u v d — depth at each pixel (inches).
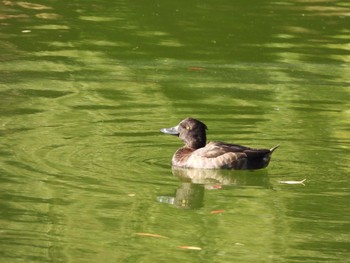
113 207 467.2
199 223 448.8
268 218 458.0
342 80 730.8
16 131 588.1
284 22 909.2
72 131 592.4
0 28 861.8
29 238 426.0
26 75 727.1
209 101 670.5
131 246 418.9
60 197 476.7
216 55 797.2
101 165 531.5
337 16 936.9
